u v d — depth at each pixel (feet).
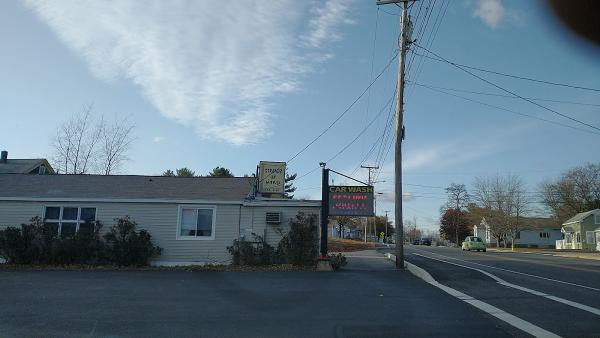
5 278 49.62
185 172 198.18
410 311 33.04
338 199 68.64
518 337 25.98
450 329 27.63
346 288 44.55
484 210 257.75
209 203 70.95
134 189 75.36
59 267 63.21
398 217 68.85
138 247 66.85
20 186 75.97
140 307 33.76
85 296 38.19
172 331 26.94
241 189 76.84
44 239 67.36
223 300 37.09
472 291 43.57
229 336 25.96
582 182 268.62
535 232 294.05
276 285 46.26
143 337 25.64
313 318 30.48
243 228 70.38
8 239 65.98
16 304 34.40
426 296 40.06
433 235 543.80
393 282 49.85
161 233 70.49
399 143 70.59
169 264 69.41
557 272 65.82
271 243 69.92
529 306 35.45
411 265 67.46
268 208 70.49
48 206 71.36
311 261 67.46
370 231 347.56
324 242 66.64
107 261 67.46
